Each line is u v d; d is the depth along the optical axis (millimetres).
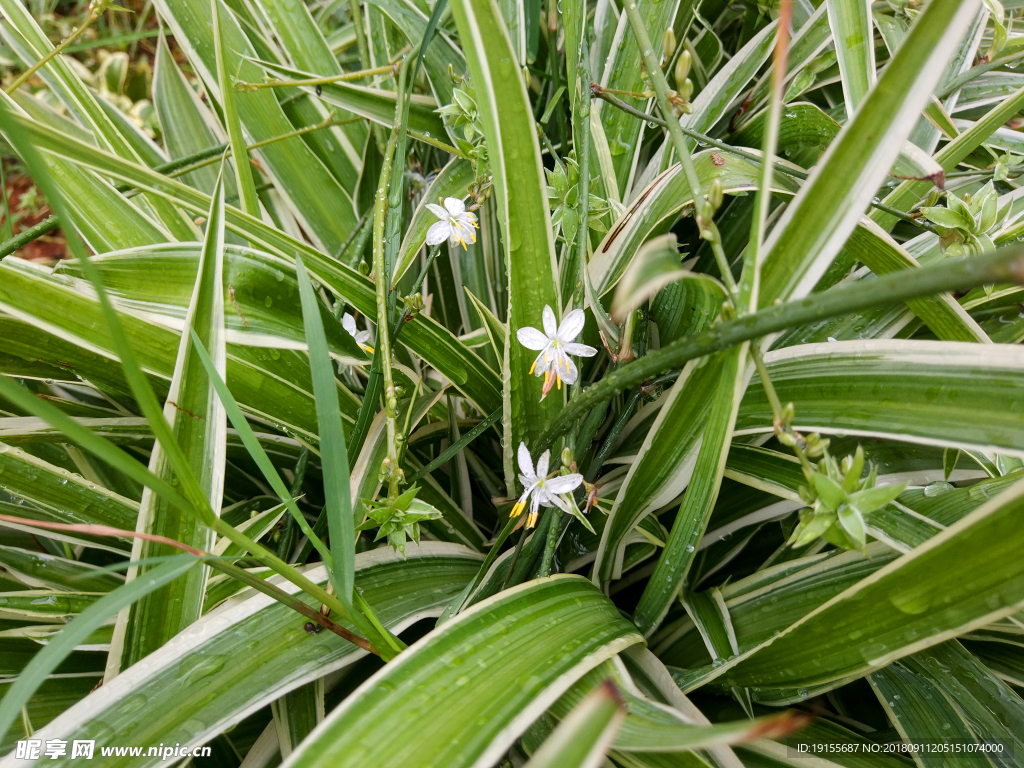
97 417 294
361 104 313
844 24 254
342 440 170
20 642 261
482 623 179
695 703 256
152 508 206
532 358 230
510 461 248
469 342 319
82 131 385
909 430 178
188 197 212
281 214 404
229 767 246
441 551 261
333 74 373
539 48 366
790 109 280
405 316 243
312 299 177
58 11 699
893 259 225
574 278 244
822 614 191
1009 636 243
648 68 190
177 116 412
